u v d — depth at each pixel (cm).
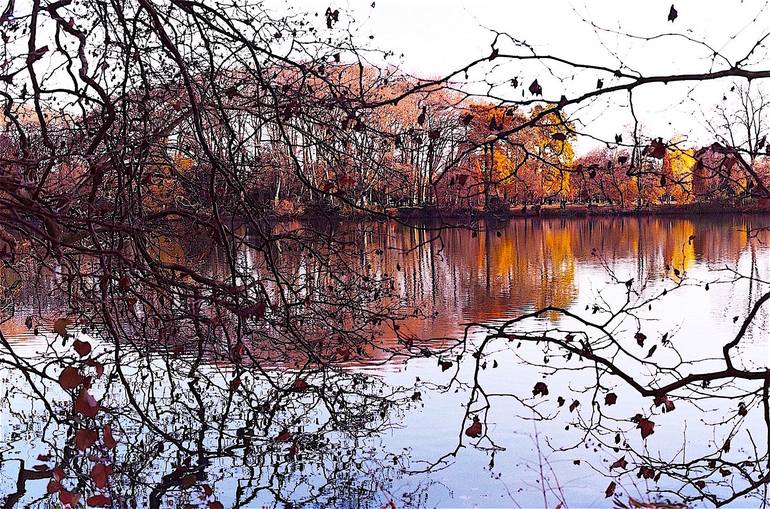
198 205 514
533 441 701
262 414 683
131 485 583
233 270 357
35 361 924
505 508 568
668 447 679
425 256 2459
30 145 423
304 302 476
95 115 442
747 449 670
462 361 981
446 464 649
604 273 2008
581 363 965
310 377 764
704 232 3164
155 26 333
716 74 291
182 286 341
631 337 1141
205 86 434
